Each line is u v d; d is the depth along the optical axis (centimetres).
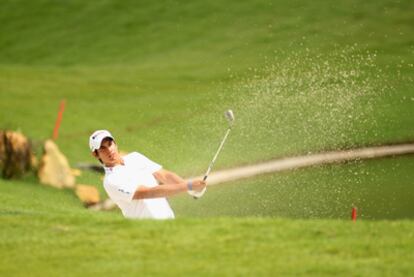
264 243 3039
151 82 11019
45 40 13650
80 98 10462
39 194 6769
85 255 3033
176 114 9438
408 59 10556
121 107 9962
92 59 12825
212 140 8269
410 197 6169
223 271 2798
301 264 2830
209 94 10162
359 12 12488
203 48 12412
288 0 13250
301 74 10288
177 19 13525
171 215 3506
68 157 8256
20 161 7225
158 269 2848
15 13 14538
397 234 3088
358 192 6334
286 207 6084
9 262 3023
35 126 9375
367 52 11019
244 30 12712
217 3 13650
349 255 2902
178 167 7694
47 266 2961
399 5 12519
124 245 3100
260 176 6956
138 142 8600
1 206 5091
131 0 14338
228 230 3189
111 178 3412
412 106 8581
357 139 7706
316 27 12275
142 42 13100
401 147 7481
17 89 10944
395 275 2730
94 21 14000
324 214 5906
